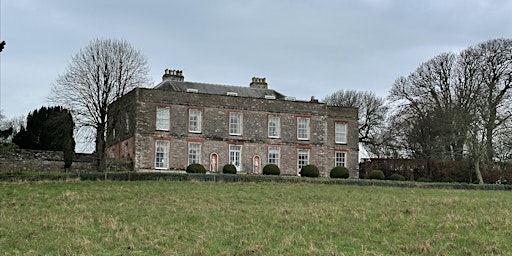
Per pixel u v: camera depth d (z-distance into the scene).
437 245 22.23
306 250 21.02
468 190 44.22
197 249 20.92
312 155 59.00
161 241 22.23
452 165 61.88
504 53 58.16
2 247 21.36
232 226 25.61
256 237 23.23
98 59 59.31
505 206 32.53
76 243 21.59
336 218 27.66
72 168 50.97
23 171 46.94
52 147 62.31
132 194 35.31
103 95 58.94
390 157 68.00
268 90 66.31
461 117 54.28
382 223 26.58
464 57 60.81
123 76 60.00
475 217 27.80
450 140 55.81
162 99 54.81
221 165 55.88
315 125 59.59
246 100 57.59
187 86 62.75
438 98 62.91
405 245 22.05
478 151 53.00
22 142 62.34
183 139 54.97
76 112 58.53
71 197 33.50
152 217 27.75
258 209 30.50
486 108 53.59
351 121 61.72
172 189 37.88
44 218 27.27
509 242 22.62
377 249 21.50
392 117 66.69
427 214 29.06
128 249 21.11
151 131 54.03
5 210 29.80
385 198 36.09
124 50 60.44
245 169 56.56
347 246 21.97
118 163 52.72
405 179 62.94
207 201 33.41
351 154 61.06
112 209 29.92
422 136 62.59
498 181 59.06
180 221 26.77
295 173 58.16
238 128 57.00
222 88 64.44
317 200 35.12
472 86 59.53
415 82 64.81
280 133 58.22
